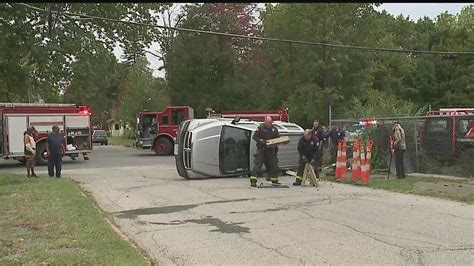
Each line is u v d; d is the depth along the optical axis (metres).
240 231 8.26
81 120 26.44
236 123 16.97
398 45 63.09
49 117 25.50
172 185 14.73
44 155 25.20
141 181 16.03
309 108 38.25
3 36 30.58
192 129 16.41
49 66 31.22
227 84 42.38
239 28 41.91
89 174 18.94
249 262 6.43
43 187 13.88
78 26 34.47
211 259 6.61
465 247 7.10
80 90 36.56
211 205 10.99
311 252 6.86
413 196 12.09
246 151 16.88
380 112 20.03
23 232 8.02
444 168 16.16
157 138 31.42
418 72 59.12
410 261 6.39
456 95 57.16
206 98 42.25
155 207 10.91
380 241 7.47
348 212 9.90
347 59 36.91
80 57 33.00
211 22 41.69
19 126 24.86
